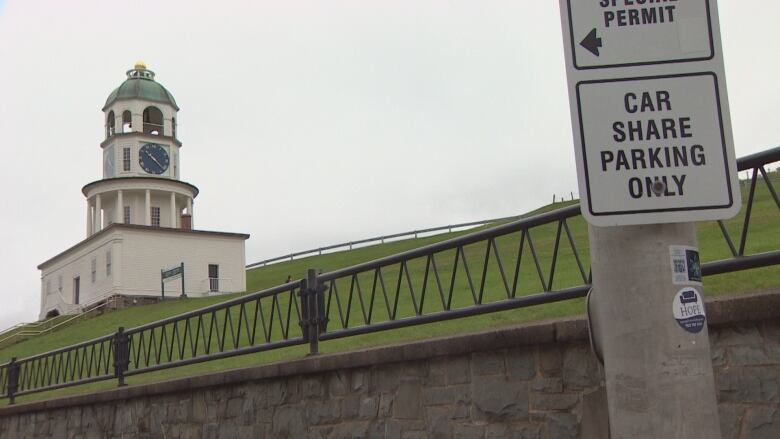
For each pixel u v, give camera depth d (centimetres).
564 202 5178
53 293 5922
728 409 464
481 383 608
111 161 5547
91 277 5291
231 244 5472
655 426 205
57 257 5875
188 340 2128
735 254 489
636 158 216
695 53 219
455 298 1582
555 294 573
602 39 221
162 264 5138
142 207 5491
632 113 218
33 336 4306
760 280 891
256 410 842
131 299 4944
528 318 984
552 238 2797
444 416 634
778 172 2619
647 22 221
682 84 218
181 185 5622
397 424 677
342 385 737
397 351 676
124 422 1076
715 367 473
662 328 209
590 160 217
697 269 216
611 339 216
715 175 214
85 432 1170
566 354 549
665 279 212
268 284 5091
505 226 622
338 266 4866
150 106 5703
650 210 213
